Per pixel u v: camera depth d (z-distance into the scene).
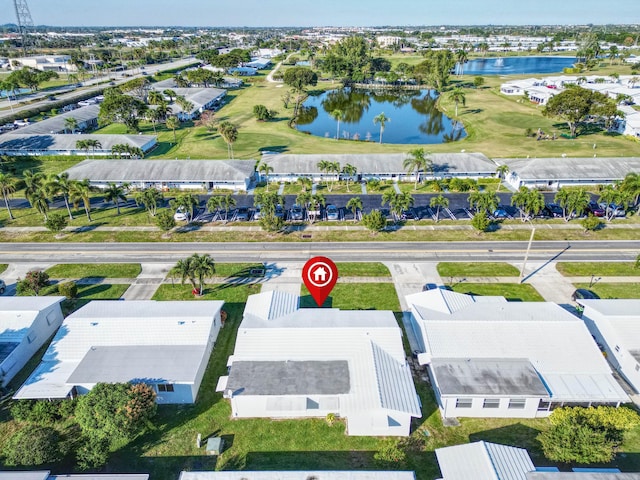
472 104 171.00
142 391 34.91
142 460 33.69
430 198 83.50
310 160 94.62
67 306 52.41
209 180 87.62
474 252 64.75
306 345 40.97
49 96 175.75
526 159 93.44
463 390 36.47
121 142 110.06
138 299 53.81
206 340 42.44
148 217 76.88
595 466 32.62
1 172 97.25
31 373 42.56
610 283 56.81
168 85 189.88
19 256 64.06
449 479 28.77
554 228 71.75
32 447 31.53
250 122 145.75
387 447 32.94
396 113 169.25
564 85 170.75
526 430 36.28
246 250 65.81
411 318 48.72
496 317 44.03
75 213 78.69
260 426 36.69
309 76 194.75
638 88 171.38
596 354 40.22
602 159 91.62
